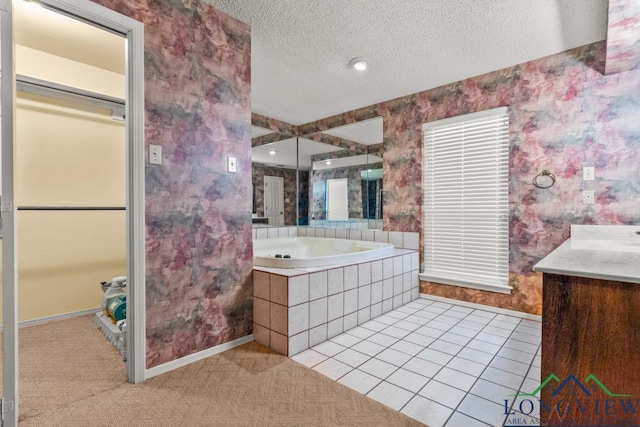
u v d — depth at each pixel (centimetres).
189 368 192
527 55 262
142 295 176
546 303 114
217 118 210
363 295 271
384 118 371
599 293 106
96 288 313
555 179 262
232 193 220
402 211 358
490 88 294
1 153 134
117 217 327
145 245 177
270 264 244
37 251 280
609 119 239
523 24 217
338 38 237
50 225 288
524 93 276
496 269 296
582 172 250
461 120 312
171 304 189
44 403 159
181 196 192
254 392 169
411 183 350
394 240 362
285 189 448
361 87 329
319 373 189
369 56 263
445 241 328
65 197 296
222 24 211
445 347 223
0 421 134
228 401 162
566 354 111
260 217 420
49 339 242
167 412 153
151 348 181
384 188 373
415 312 297
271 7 203
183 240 194
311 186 453
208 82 205
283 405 158
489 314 291
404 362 202
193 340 200
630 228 226
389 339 237
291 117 430
